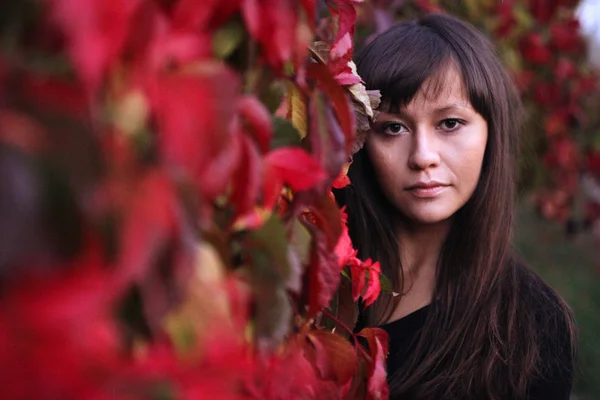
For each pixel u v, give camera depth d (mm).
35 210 325
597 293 4684
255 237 566
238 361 454
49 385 338
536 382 1324
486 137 1333
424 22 1382
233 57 548
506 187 1375
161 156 386
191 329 441
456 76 1280
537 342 1324
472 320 1314
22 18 346
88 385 348
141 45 394
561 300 1398
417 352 1330
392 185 1308
